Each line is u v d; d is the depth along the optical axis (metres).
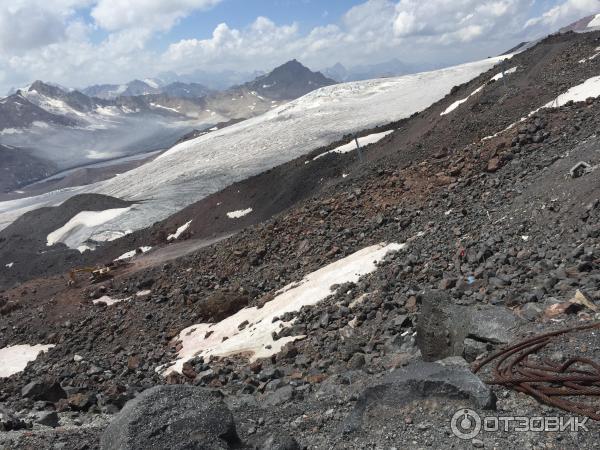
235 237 46.62
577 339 9.52
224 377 18.48
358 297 20.75
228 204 92.19
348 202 38.00
